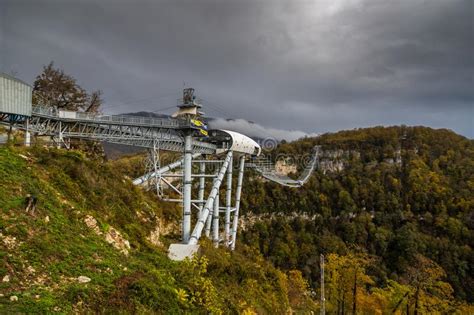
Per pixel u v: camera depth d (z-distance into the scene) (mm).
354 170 150875
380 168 148750
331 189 135875
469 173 135250
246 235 113000
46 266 13164
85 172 24109
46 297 11391
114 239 19297
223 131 49000
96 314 12047
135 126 38688
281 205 126312
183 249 27484
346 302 41969
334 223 124625
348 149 163875
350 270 41031
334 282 41875
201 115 39344
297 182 76125
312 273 95500
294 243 109938
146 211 30188
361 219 121750
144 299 14086
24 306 10555
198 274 20438
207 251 28422
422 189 128375
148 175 43188
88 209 20969
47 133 36500
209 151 49375
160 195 44375
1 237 13133
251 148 54156
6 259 12250
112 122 38438
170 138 45000
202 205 47406
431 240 103812
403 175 143000
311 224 125000
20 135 38750
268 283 31266
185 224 33969
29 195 16438
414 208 123750
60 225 16453
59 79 53062
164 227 36312
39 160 21547
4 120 32781
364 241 113750
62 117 37344
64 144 37688
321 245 108000
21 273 12141
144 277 15930
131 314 12883
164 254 24141
